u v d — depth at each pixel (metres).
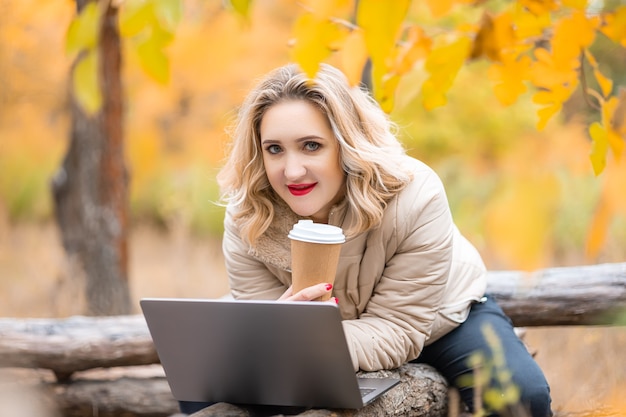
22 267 7.39
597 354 3.80
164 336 2.44
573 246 4.16
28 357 3.75
